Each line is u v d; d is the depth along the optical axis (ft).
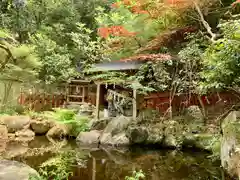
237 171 13.32
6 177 11.18
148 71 28.86
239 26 13.87
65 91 42.09
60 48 41.37
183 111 26.96
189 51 23.15
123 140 25.16
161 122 26.20
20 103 39.37
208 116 24.62
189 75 23.76
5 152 20.89
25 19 42.68
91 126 30.01
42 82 41.04
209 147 20.30
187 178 14.56
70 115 30.96
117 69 30.17
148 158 19.89
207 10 25.81
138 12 28.32
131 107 30.96
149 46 28.17
